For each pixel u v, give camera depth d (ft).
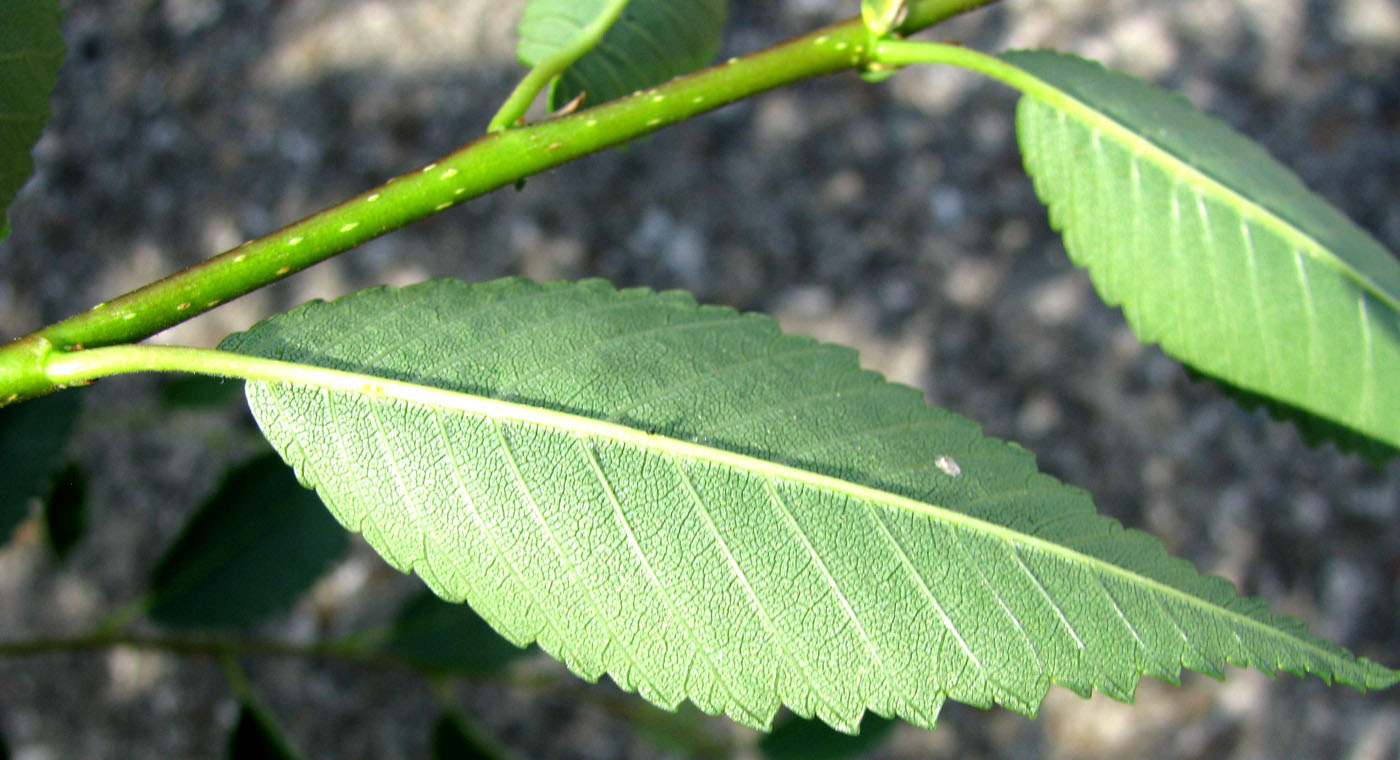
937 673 0.53
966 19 2.32
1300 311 0.64
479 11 2.36
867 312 2.15
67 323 0.53
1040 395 2.09
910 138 2.26
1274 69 2.24
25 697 2.06
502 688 2.08
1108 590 0.53
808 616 0.53
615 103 0.59
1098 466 2.04
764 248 2.19
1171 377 2.10
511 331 0.55
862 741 0.94
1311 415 0.64
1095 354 2.11
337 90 2.32
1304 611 1.97
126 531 2.06
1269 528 2.02
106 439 2.07
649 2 0.68
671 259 2.19
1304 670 0.52
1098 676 0.52
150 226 2.25
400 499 0.54
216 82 2.35
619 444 0.54
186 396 0.96
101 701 2.07
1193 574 0.53
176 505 2.04
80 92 2.37
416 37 2.35
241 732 0.78
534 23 0.67
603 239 2.20
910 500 0.54
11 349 0.52
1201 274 0.64
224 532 0.80
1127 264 0.64
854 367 0.56
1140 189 0.64
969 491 0.54
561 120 0.58
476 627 0.86
